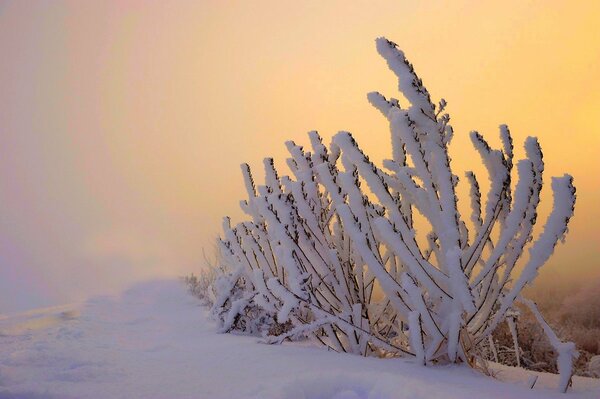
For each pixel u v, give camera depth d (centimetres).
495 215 279
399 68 275
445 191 274
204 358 283
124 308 749
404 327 351
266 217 320
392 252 321
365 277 336
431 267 277
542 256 247
